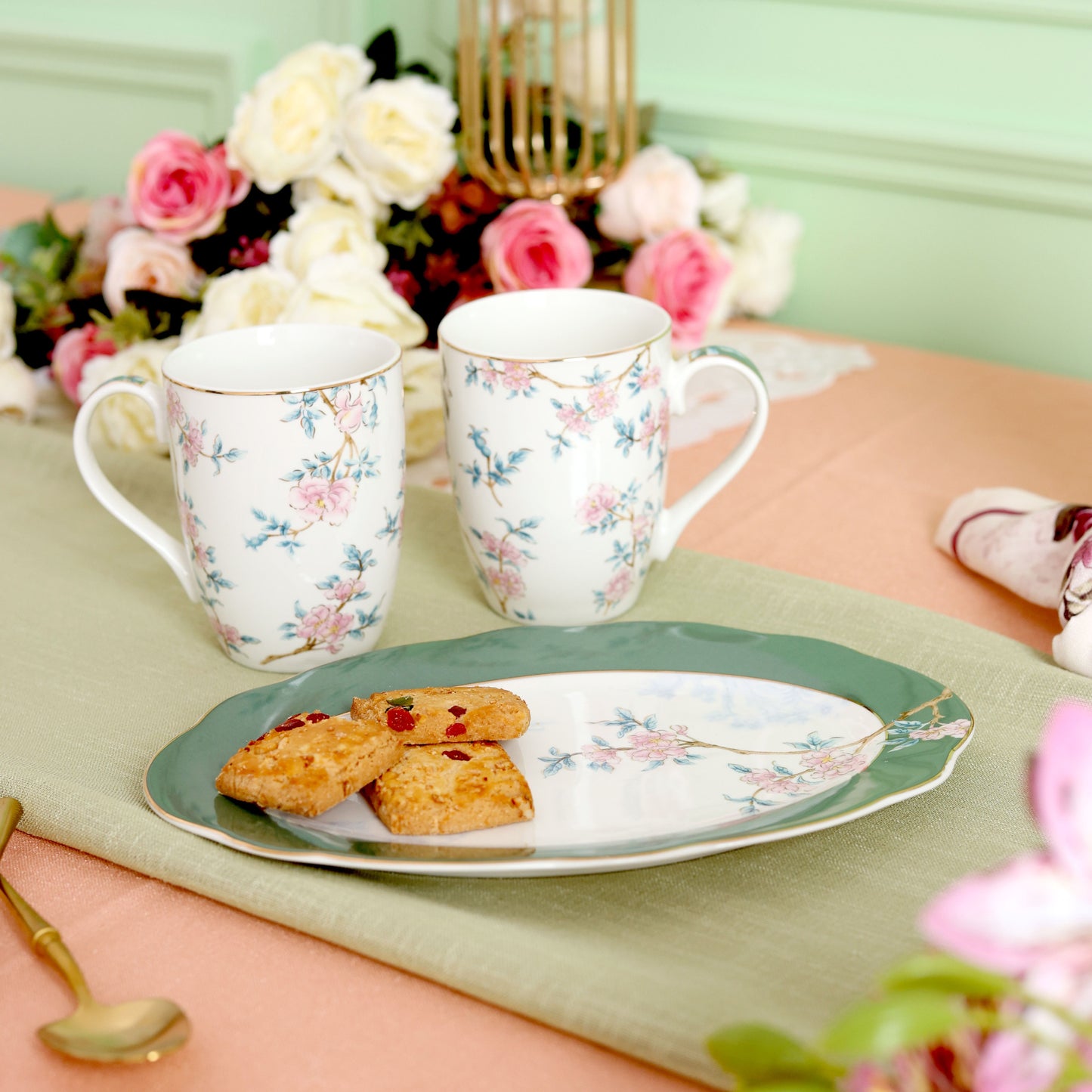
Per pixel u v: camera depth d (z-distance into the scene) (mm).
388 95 871
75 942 429
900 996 247
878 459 862
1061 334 1195
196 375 599
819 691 547
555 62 1044
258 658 607
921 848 467
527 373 583
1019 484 812
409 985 412
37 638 633
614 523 618
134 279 893
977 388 996
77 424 599
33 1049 383
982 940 259
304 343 620
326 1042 386
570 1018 375
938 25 1155
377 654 586
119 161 1805
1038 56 1117
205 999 403
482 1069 376
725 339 1143
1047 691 562
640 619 649
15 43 1781
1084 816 273
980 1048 267
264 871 438
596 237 1114
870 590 692
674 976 388
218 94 1650
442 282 965
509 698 523
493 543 630
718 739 525
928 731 503
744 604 655
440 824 459
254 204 920
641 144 1204
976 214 1195
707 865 459
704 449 889
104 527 753
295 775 464
